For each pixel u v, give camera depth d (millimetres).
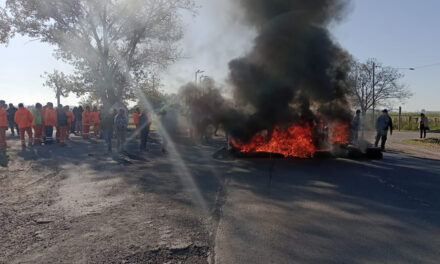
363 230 4973
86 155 12906
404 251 4250
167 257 4062
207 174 9234
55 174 9188
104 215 5641
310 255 4105
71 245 4406
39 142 16922
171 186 7766
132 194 7027
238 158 12234
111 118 13516
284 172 9578
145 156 12773
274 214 5699
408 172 9758
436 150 16391
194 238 4637
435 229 5047
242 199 6633
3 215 5637
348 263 3904
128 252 4188
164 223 5242
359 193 7180
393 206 6234
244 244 4430
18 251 4238
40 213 5754
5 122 14695
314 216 5613
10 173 9312
